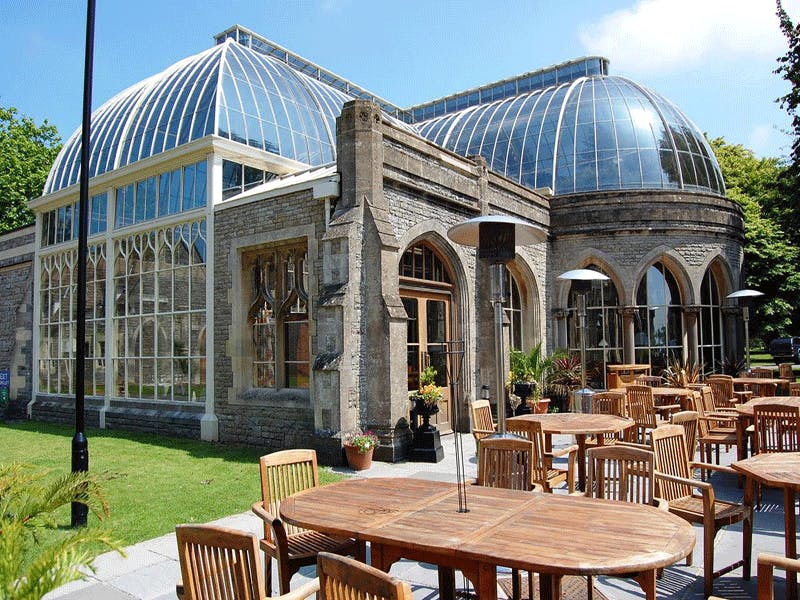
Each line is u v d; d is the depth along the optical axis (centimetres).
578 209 1694
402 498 425
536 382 1373
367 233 1009
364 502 416
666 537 326
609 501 407
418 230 1138
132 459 1026
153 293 1354
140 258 1394
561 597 407
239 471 925
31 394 1708
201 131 1344
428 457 973
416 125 2523
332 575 262
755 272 2502
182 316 1280
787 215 2066
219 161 1246
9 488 424
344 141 1034
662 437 535
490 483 520
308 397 1057
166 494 792
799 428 693
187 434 1234
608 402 922
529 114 2058
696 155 1916
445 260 1252
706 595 464
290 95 1572
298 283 1095
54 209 1694
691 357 1692
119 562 560
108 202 1479
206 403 1208
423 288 1188
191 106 1405
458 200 1253
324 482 830
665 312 1703
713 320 1791
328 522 370
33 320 1725
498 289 718
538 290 1628
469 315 1278
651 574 359
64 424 1550
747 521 495
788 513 457
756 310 2512
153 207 1370
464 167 1291
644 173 1814
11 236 1856
